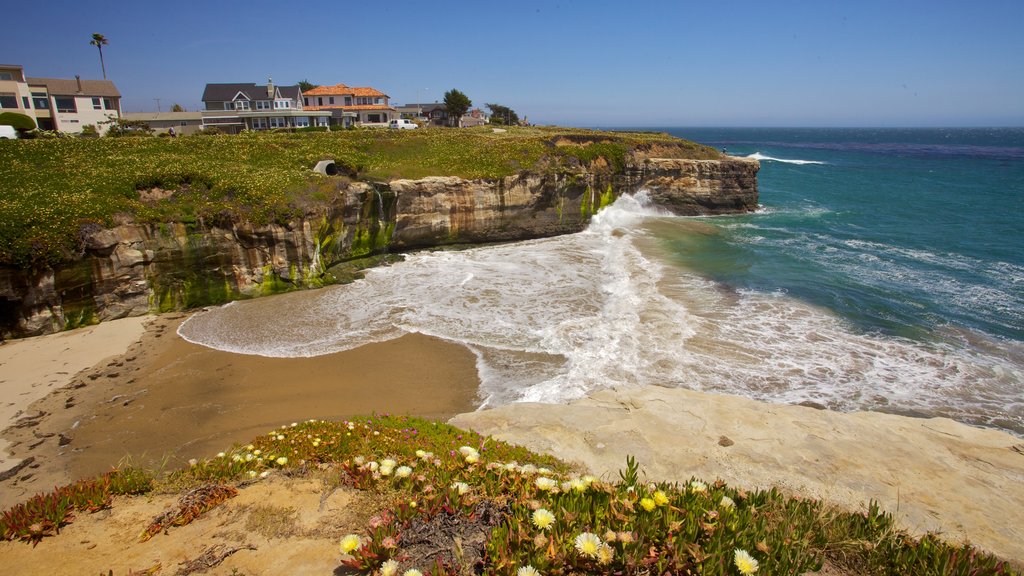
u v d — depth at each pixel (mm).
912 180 73250
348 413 15672
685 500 5805
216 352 19859
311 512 6527
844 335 20312
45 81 59750
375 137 45719
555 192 39219
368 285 27859
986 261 30328
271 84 64688
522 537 4816
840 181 72812
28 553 5855
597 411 11953
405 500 6293
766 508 6195
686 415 11805
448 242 35594
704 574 4527
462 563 4801
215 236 24781
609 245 36438
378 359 19219
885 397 16094
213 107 64438
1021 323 21188
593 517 5367
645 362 18344
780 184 69750
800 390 16516
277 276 26547
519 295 25719
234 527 6312
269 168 32188
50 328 21141
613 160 44562
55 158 31375
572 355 19062
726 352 19000
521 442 10352
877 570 5453
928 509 8312
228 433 14664
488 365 18609
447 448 8625
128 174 27062
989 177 76125
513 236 37938
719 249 34438
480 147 41500
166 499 7098
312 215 27453
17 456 13648
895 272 28266
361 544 5266
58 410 15875
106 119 61812
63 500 6617
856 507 8266
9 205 21891
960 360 18234
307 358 19375
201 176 28031
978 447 10695
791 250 33875
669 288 26156
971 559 5531
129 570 5547
